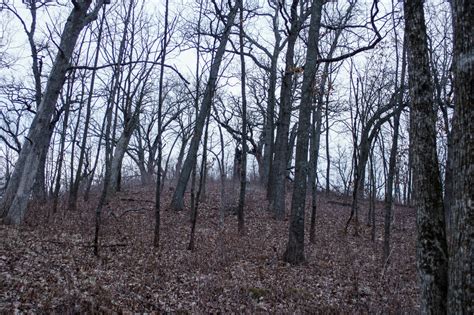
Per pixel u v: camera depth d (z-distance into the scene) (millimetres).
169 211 19391
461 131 4559
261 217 19578
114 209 18891
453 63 4805
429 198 5332
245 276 10117
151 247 12406
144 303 7855
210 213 19547
